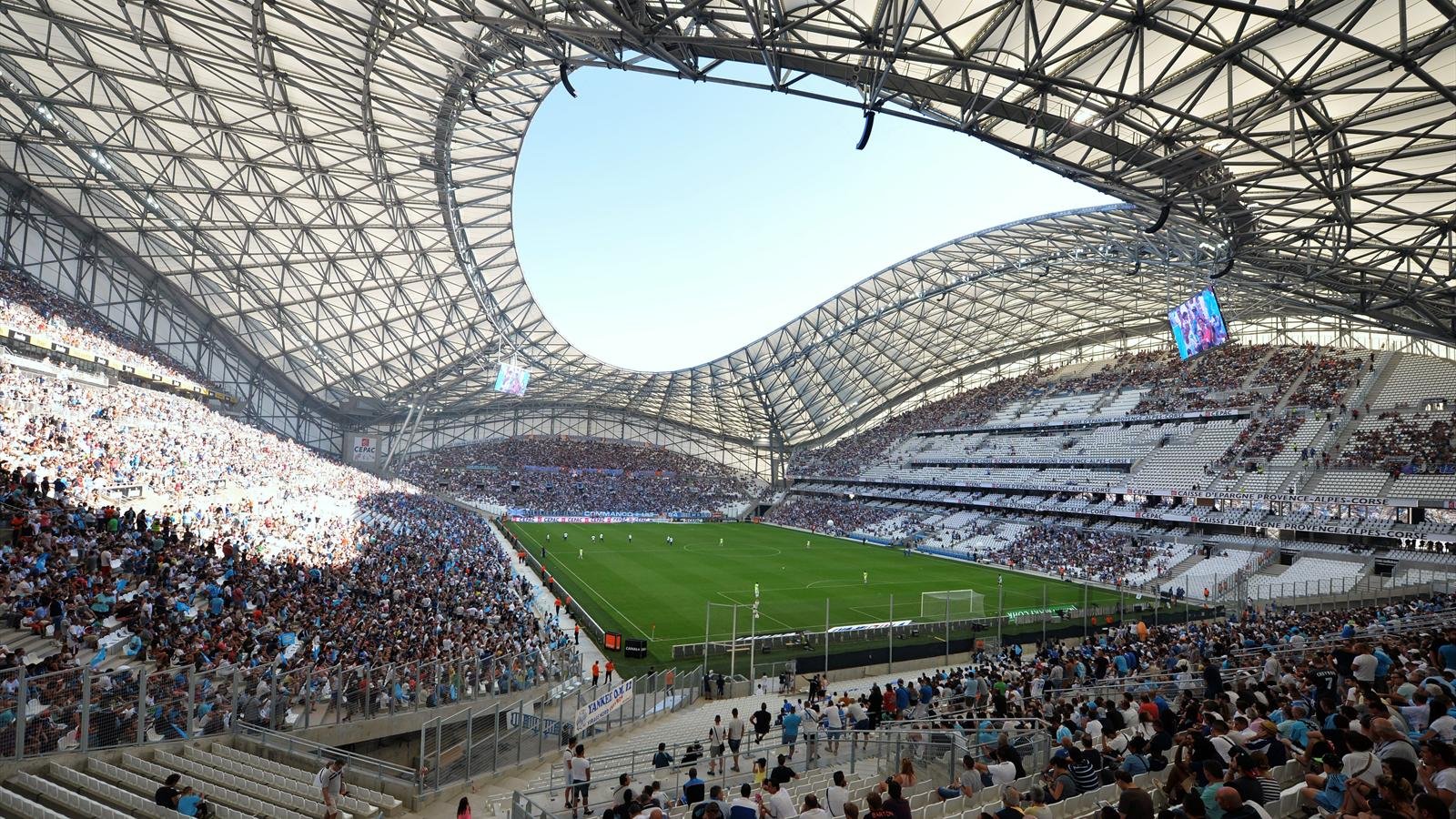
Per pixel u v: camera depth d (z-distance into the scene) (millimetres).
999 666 26359
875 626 37344
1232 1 16625
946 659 33219
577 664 27391
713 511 106812
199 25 29672
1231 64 19875
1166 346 82062
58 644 16078
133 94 37031
